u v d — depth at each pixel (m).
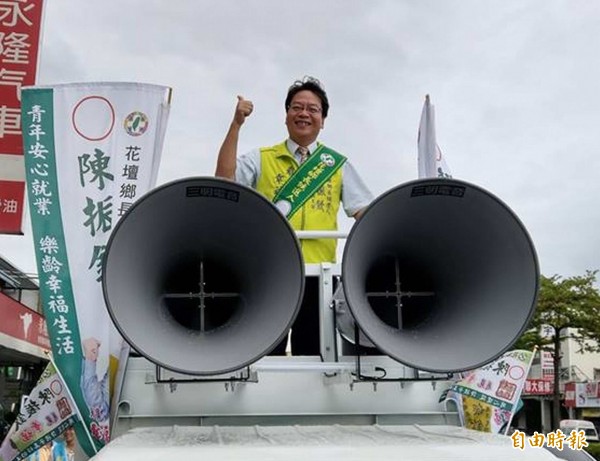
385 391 3.16
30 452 3.39
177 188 2.54
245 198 2.58
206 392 3.12
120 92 3.96
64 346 3.51
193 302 2.86
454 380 3.23
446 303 2.92
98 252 3.72
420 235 2.86
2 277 19.61
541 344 27.72
